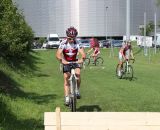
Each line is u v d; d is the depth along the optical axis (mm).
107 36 152250
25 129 9625
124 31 154250
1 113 10781
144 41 55406
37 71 30750
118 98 16703
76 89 12172
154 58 57000
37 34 159500
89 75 28391
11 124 9969
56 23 155500
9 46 24703
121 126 6039
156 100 16250
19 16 30969
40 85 20812
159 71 33375
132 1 155125
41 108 13227
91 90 19453
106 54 71812
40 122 10766
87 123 6027
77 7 151125
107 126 6047
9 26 23453
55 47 92312
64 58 12406
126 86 21375
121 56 26141
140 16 157375
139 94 18094
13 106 12195
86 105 14828
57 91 18688
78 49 12312
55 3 155125
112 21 152500
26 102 13844
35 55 53000
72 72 12070
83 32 151625
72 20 152125
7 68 22594
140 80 25000
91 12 151000
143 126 6062
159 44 92188
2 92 14781
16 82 19688
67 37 12227
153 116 6062
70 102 12297
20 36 28500
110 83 22938
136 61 50500
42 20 158625
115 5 152250
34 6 159750
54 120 5953
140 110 13945
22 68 27156
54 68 35438
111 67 36906
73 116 6020
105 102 15578
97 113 6039
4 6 22562
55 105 14156
